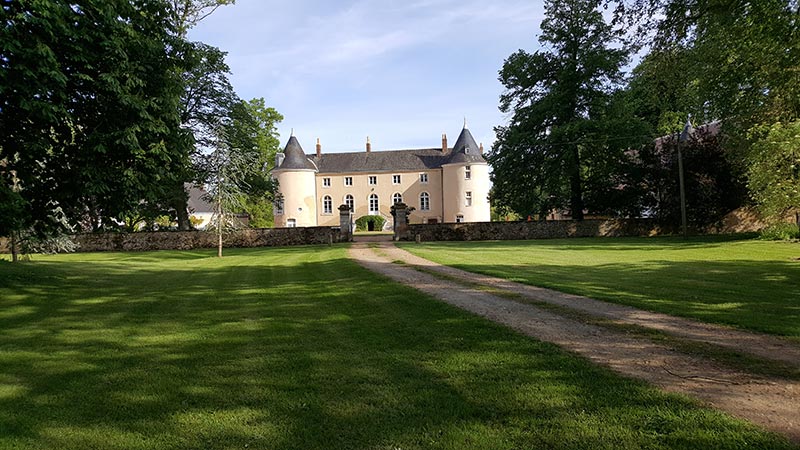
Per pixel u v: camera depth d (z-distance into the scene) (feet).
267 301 29.66
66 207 39.65
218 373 15.79
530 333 19.74
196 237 98.89
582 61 98.32
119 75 34.01
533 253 61.41
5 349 19.27
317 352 17.89
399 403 12.89
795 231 69.36
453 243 87.71
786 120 60.85
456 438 10.82
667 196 97.30
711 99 68.49
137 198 37.42
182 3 86.58
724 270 40.24
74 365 17.02
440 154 193.88
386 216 188.03
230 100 102.63
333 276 40.83
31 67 29.17
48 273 45.42
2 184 32.24
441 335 19.66
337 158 197.57
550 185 104.78
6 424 12.15
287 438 11.10
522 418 11.71
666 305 24.85
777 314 22.56
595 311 23.88
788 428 10.78
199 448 10.77
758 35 40.04
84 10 33.78
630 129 94.27
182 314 26.16
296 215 175.83
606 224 101.55
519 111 107.65
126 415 12.60
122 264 59.93
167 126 38.01
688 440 10.27
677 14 35.83
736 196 90.63
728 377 14.26
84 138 35.22
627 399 12.60
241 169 89.20
